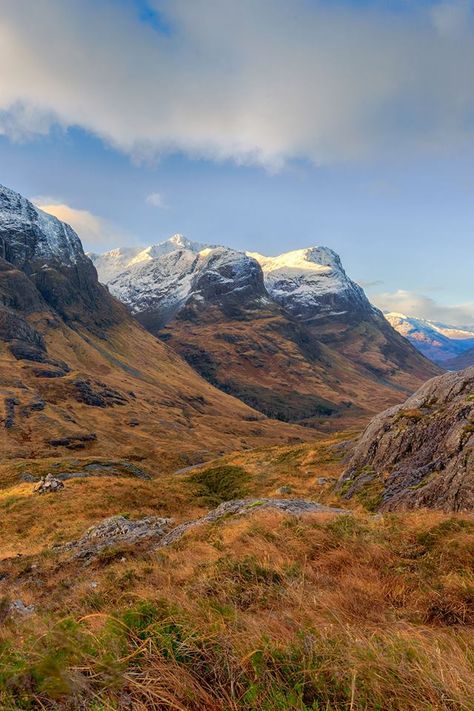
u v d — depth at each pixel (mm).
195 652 3771
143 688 3117
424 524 10102
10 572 15766
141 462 124062
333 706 3174
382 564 8031
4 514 30094
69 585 12203
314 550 9242
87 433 138625
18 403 154500
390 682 3279
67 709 2996
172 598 5879
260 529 11539
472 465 16250
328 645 3984
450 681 3236
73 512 29406
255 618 5113
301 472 36531
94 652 3686
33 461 58906
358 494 22953
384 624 5230
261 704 3125
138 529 18656
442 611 5777
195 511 31016
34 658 3590
